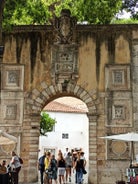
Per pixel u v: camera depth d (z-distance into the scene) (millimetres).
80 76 25422
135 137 20172
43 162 22703
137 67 25312
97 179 23750
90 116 24828
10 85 25438
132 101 24797
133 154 23750
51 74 25547
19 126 24828
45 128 44594
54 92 25359
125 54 25578
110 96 25000
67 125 50562
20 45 26031
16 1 23469
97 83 25297
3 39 26078
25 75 25625
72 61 25625
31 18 27531
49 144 49219
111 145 24219
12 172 20656
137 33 25781
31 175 23953
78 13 28078
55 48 25844
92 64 25578
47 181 22172
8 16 23531
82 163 22656
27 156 24344
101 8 27000
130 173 18734
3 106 25156
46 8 28031
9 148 24406
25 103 25219
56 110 50219
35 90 25391
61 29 26031
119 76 25297
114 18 31453
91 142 24375
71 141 50250
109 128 24516
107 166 23938
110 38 25891
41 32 26156
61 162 23109
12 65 25719
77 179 22516
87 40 25891
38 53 25906
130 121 24500
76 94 25266
